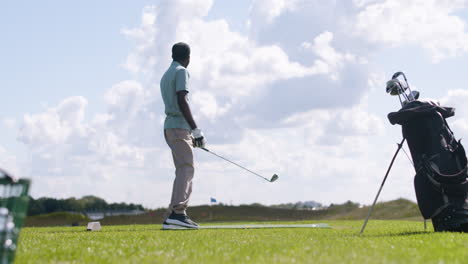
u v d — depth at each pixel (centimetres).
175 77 720
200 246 411
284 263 300
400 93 655
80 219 2105
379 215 1842
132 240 480
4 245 229
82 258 338
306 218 2103
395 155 607
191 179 732
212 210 2341
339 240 458
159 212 2131
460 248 371
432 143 589
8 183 238
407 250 355
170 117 729
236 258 324
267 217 2164
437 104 619
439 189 577
